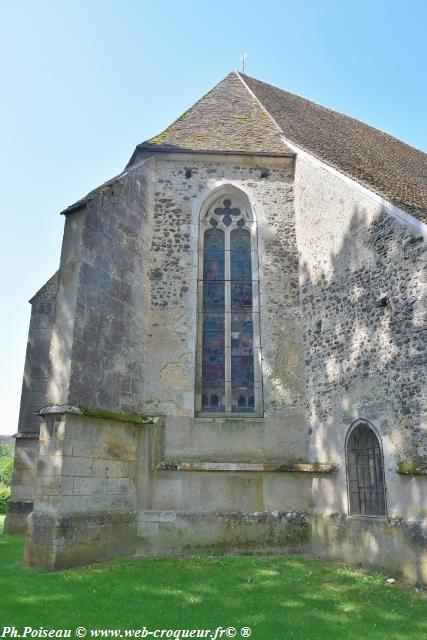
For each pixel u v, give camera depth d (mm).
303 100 18406
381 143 17547
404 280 8477
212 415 10523
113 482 9211
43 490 8375
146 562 8664
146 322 10797
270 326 11062
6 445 53156
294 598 6723
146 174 11578
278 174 12289
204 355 11023
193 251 11414
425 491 7594
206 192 11875
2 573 7652
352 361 9477
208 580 7500
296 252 11680
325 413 10016
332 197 10594
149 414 10234
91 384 9078
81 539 8344
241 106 14680
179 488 9812
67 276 9391
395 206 8781
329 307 10336
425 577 7324
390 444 8328
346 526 8992
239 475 9977
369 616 6070
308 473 10125
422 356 7941
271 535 9742
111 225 10242
